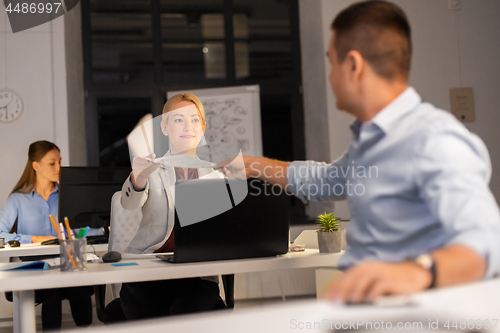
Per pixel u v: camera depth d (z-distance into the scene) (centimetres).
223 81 474
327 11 431
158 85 468
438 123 75
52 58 408
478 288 46
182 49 475
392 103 84
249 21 484
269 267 113
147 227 152
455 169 68
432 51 433
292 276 377
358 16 85
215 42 479
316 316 40
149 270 104
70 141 411
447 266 52
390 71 85
